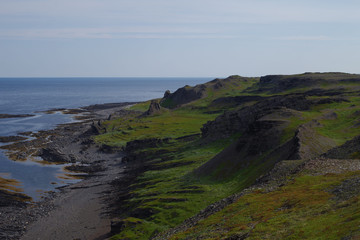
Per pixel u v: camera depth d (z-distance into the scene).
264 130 99.00
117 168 142.25
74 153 169.12
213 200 76.19
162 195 89.50
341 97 145.75
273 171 62.44
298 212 37.78
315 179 48.88
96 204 97.94
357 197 34.75
